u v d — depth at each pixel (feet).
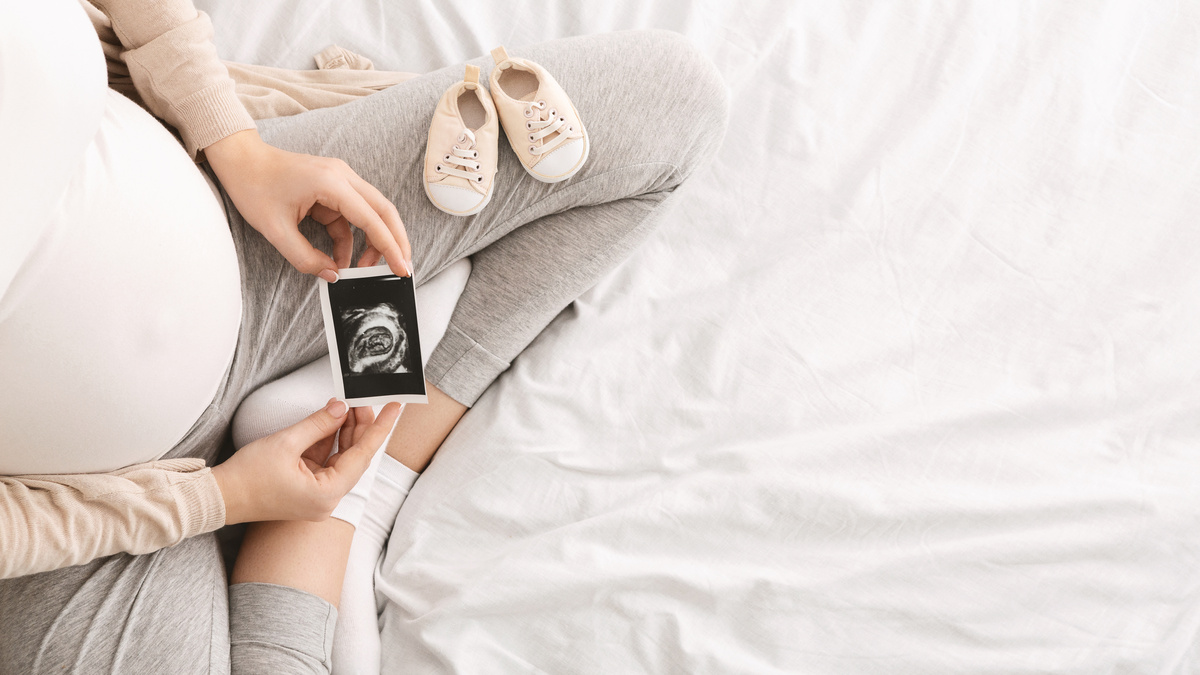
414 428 4.08
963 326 4.28
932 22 4.89
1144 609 3.60
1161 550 3.66
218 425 3.25
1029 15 4.88
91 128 1.97
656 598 3.63
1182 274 4.31
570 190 3.72
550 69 3.67
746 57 4.84
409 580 3.78
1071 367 4.14
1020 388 4.09
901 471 3.89
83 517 2.60
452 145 3.41
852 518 3.76
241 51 4.51
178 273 2.49
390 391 3.32
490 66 3.76
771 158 4.68
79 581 2.89
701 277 4.45
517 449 3.94
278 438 3.11
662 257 4.50
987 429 3.97
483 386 4.12
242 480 3.01
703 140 3.87
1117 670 3.53
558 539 3.74
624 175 3.72
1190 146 4.61
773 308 4.31
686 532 3.77
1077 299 4.31
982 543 3.68
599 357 4.17
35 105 1.76
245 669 3.19
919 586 3.66
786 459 3.88
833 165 4.67
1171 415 3.95
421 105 3.56
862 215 4.53
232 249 2.85
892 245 4.47
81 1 2.87
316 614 3.38
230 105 2.94
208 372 2.80
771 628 3.59
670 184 3.90
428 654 3.60
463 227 3.64
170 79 2.83
